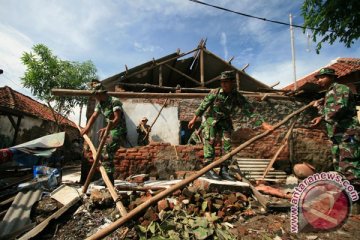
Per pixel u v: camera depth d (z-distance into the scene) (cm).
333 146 317
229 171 387
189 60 1020
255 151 638
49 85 1538
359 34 490
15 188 430
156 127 680
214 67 1045
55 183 392
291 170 630
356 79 788
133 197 294
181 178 446
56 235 233
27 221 269
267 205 269
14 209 287
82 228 240
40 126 1517
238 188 308
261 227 237
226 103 366
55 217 252
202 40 961
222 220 247
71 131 1872
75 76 1591
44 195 338
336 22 511
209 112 379
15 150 488
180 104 703
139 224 233
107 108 363
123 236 217
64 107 1609
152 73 1026
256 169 580
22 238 221
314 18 529
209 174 371
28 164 504
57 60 1599
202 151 557
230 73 346
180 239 213
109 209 273
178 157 546
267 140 649
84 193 305
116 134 351
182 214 250
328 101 304
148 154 544
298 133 663
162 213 246
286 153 644
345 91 291
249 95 686
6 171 546
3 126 1215
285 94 718
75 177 698
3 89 1445
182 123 773
